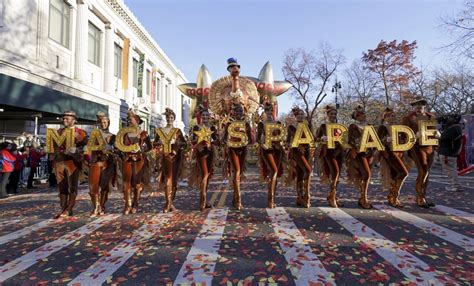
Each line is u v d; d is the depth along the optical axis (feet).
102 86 80.33
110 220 21.25
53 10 60.85
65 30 65.16
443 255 13.65
